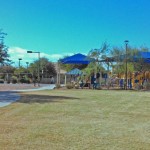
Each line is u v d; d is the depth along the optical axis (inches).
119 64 2066.9
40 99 1053.2
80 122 568.7
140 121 587.5
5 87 2178.9
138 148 389.7
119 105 879.1
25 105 847.7
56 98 1101.7
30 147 388.5
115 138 440.5
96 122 570.6
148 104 917.2
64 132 475.8
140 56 2022.6
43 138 435.2
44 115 652.7
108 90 1758.1
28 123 552.4
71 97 1158.3
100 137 445.1
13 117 620.7
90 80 2025.1
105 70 2096.5
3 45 1412.4
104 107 819.4
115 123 561.9
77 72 2309.3
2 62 1414.9
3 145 396.5
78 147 390.3
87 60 2071.9
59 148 385.4
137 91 1685.5
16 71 3929.6
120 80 2046.0
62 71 3275.1
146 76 2055.9
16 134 459.8
